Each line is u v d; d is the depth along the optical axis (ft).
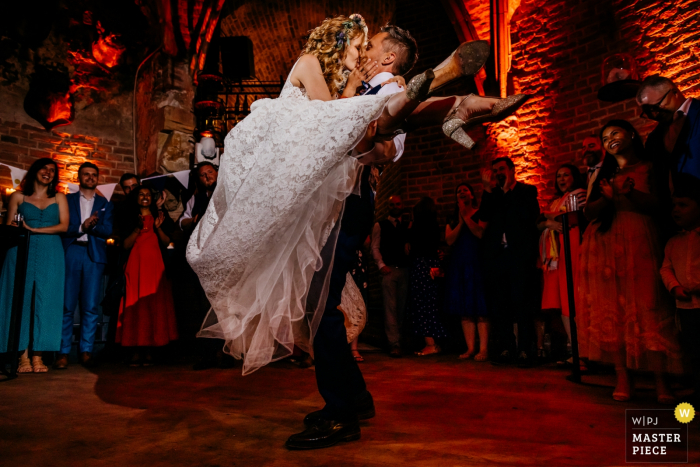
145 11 17.53
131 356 13.41
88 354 12.48
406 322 17.19
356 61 5.44
